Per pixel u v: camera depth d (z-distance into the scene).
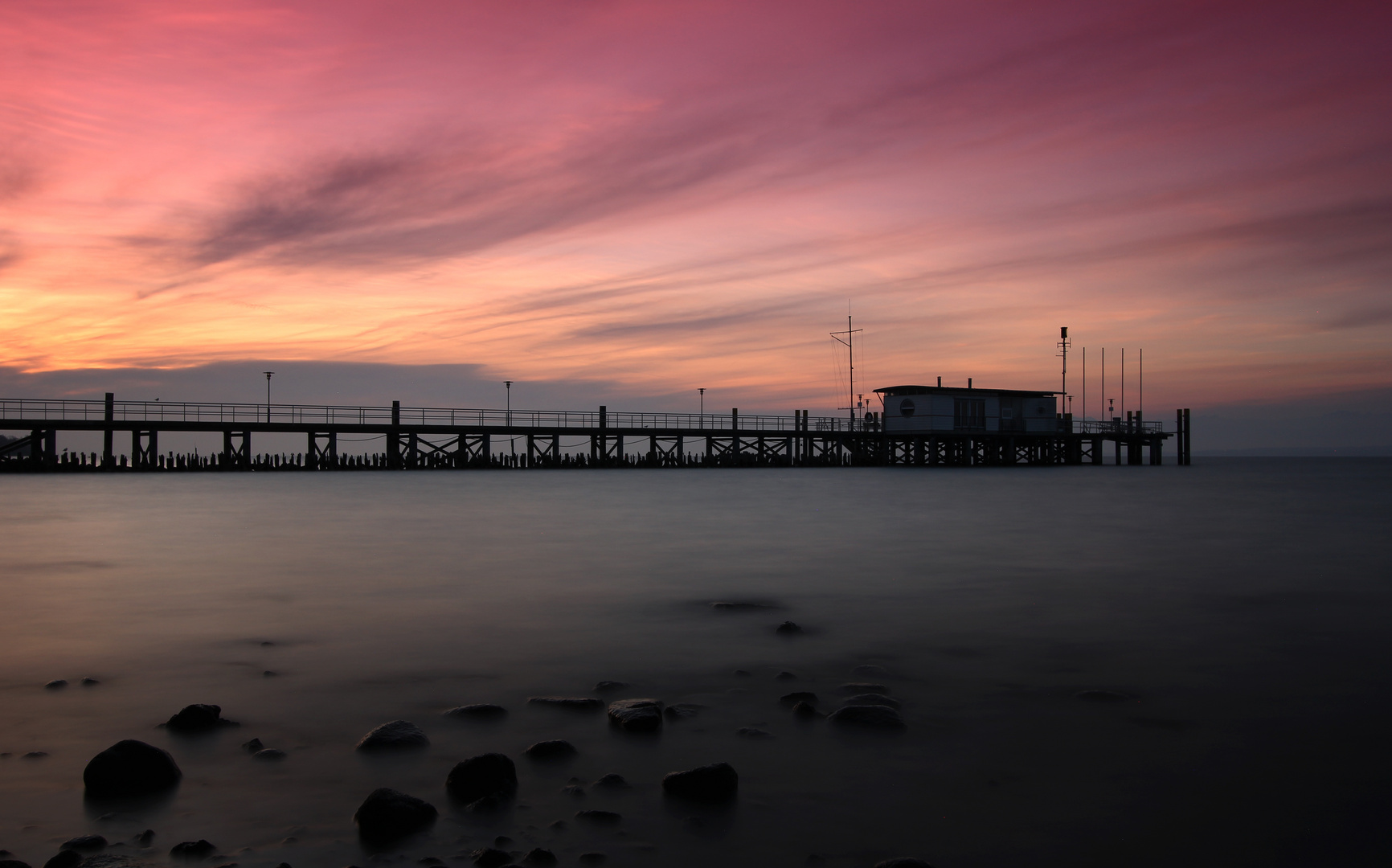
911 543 16.69
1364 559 14.40
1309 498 31.86
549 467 62.81
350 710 6.18
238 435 53.81
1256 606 10.18
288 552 15.08
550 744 5.30
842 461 74.25
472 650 7.97
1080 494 33.78
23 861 3.93
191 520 21.27
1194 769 5.13
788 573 12.79
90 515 22.58
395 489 35.84
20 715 6.04
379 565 13.54
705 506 26.95
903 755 5.33
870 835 4.29
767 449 72.38
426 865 3.89
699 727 5.80
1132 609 9.97
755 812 4.52
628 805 4.57
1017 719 6.02
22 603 10.28
